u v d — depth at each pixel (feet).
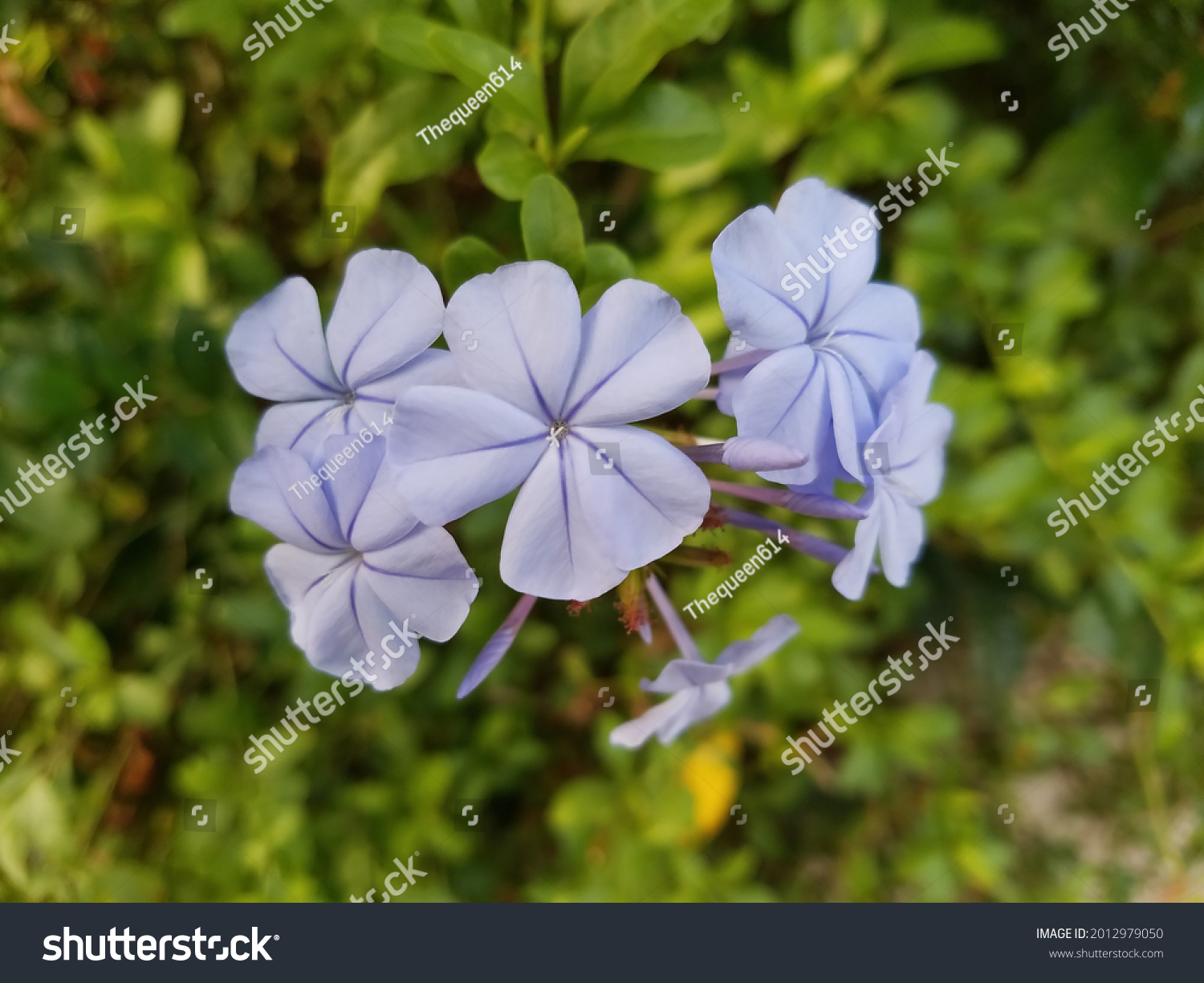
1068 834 0.82
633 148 0.51
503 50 0.48
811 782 0.77
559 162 0.51
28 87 0.58
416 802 0.65
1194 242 0.61
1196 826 0.77
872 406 0.47
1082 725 0.80
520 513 0.44
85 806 0.64
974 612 0.68
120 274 0.59
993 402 0.60
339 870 0.65
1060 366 0.60
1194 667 0.64
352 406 0.46
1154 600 0.62
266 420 0.48
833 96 0.55
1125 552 0.63
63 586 0.62
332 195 0.54
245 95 0.57
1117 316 0.63
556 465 0.44
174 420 0.58
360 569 0.46
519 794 0.76
